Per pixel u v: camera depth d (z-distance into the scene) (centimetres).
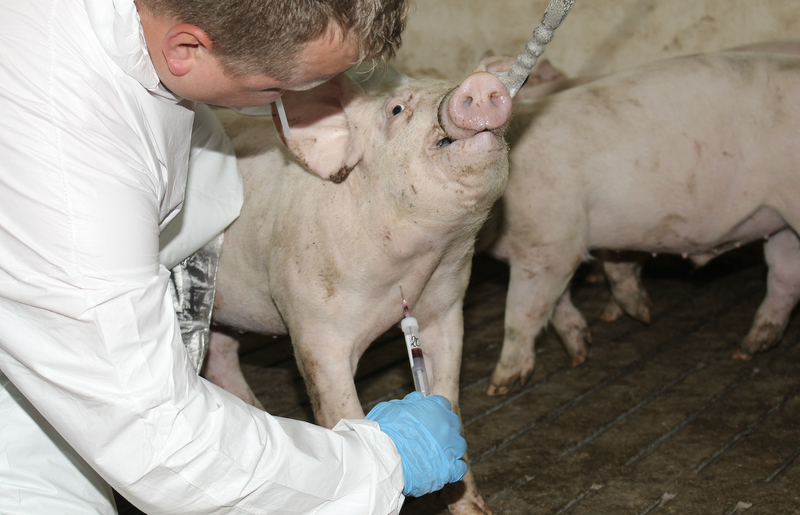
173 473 126
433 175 173
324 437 139
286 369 350
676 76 323
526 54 159
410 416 152
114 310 120
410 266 199
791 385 308
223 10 112
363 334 214
